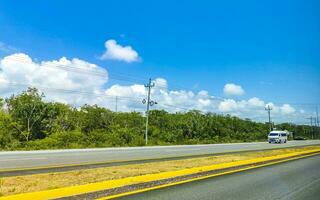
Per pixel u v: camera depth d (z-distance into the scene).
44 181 12.31
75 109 79.00
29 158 23.14
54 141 57.22
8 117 67.31
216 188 12.12
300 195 11.31
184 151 34.75
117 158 24.16
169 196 10.39
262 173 17.02
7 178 12.98
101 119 81.38
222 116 112.75
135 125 84.88
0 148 48.41
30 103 70.75
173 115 98.12
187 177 14.42
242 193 11.35
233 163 19.81
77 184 11.65
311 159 26.53
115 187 10.71
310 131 169.62
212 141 82.19
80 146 52.38
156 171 15.71
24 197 8.80
